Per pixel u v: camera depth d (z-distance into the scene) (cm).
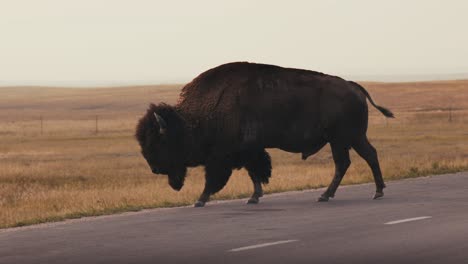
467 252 2417
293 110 3919
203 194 3853
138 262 2341
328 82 4000
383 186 3994
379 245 2559
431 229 2873
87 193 4559
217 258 2377
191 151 3934
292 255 2406
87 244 2661
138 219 3281
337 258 2352
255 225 3044
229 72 3947
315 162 7550
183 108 3962
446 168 5619
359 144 4025
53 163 7875
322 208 3569
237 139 3878
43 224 3259
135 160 8300
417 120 17100
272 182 4844
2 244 2694
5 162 8212
